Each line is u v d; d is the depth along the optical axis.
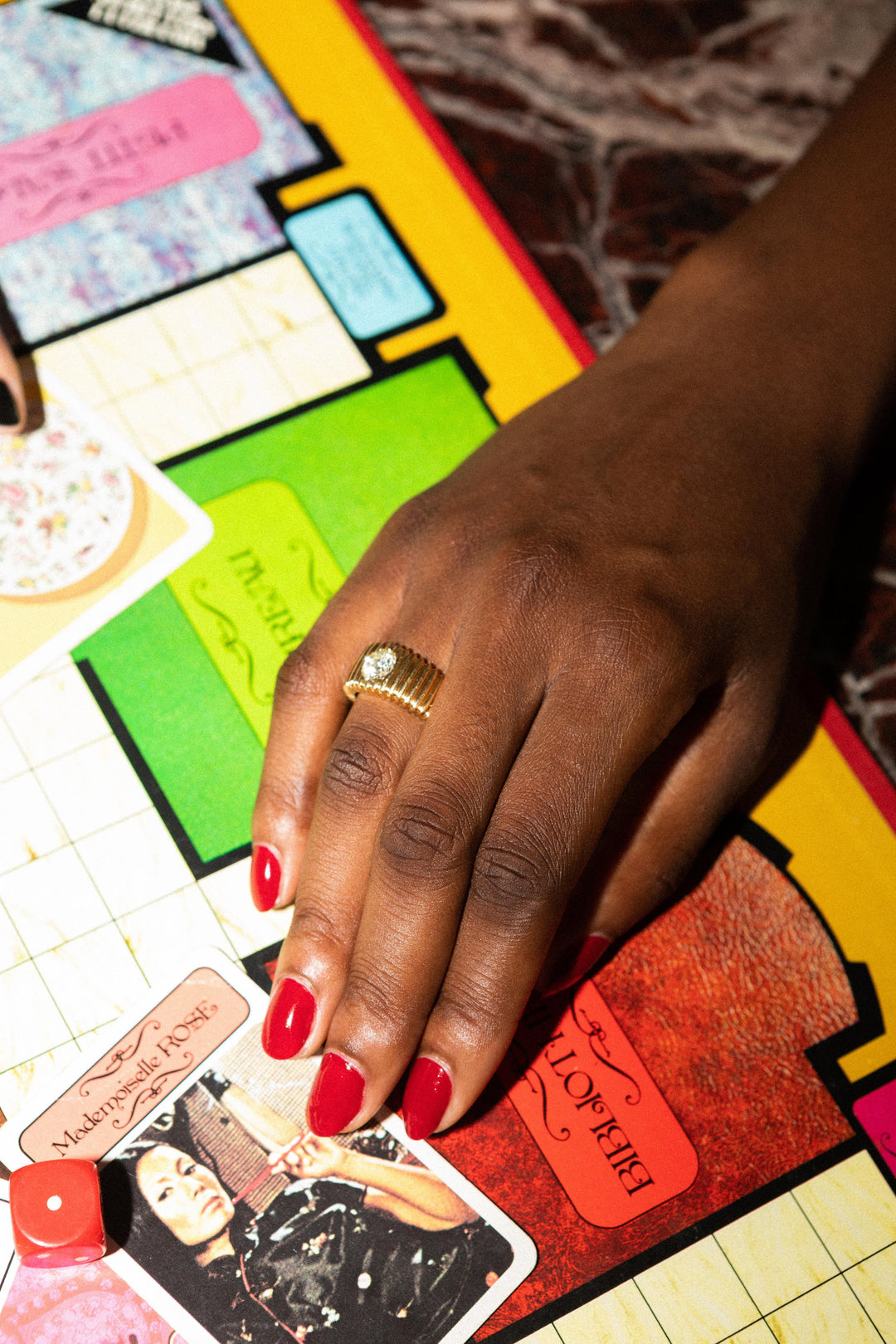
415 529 0.47
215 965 0.46
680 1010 0.47
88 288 0.52
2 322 0.51
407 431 0.51
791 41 0.58
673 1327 0.44
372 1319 0.44
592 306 0.54
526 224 0.55
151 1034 0.45
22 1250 0.43
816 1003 0.47
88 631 0.49
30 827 0.47
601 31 0.57
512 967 0.43
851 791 0.49
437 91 0.56
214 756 0.48
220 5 0.55
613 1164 0.45
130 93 0.54
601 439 0.48
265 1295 0.43
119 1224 0.44
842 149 0.53
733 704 0.47
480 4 0.57
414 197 0.54
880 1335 0.44
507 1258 0.44
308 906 0.44
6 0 0.54
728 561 0.46
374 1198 0.44
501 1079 0.46
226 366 0.51
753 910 0.48
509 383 0.52
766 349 0.49
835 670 0.50
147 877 0.47
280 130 0.54
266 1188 0.44
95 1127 0.44
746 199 0.55
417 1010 0.43
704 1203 0.45
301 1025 0.44
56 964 0.46
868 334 0.50
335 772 0.45
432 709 0.45
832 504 0.49
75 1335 0.43
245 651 0.49
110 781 0.47
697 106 0.56
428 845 0.43
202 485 0.50
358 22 0.56
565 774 0.44
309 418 0.51
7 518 0.49
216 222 0.53
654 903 0.46
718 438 0.48
